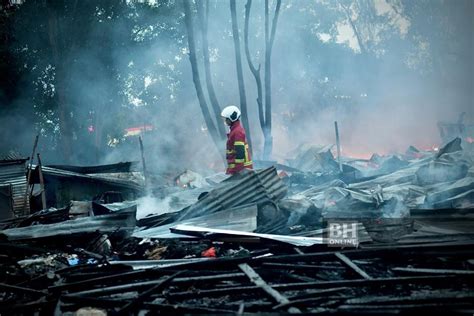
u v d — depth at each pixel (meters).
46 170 13.62
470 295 4.59
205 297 5.00
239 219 7.67
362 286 5.04
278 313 4.20
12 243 7.23
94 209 9.14
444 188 9.96
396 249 5.96
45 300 5.14
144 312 4.62
